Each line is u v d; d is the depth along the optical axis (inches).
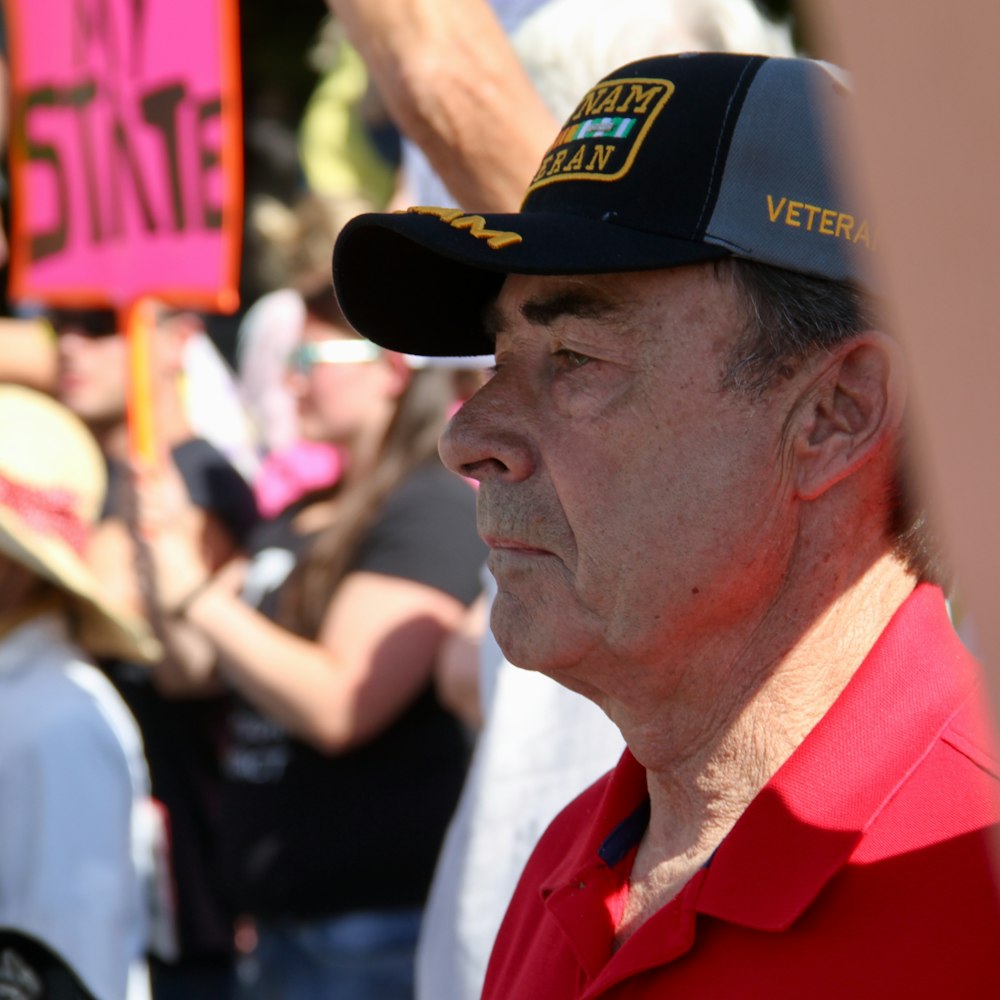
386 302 73.7
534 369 65.2
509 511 64.2
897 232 21.1
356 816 162.7
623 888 68.2
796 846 56.9
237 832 169.3
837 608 61.8
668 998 58.5
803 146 60.6
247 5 406.3
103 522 213.0
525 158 94.7
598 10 101.0
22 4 189.8
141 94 179.8
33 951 136.3
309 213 211.8
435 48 95.9
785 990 54.9
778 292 60.1
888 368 59.9
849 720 59.1
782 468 60.6
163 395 214.5
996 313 20.4
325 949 162.6
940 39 20.3
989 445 20.7
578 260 59.4
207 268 175.5
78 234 187.3
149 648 163.0
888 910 54.7
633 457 61.2
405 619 162.9
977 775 56.9
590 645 63.1
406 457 169.3
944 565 64.0
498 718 98.1
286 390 241.3
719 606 61.2
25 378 235.3
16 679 145.3
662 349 60.8
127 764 145.9
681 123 61.6
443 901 102.4
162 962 192.5
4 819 138.2
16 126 190.7
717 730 63.4
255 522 215.6
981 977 52.5
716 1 101.0
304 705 162.9
